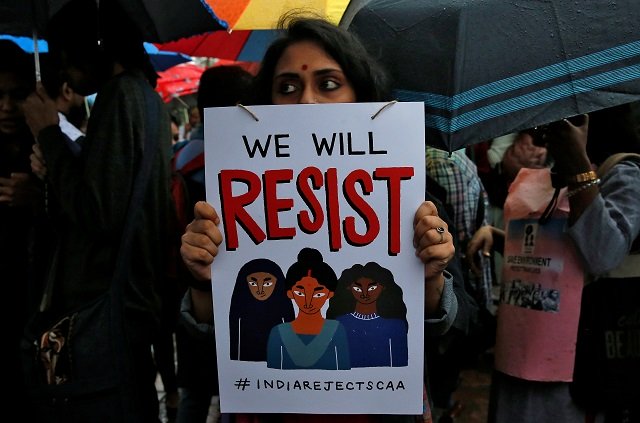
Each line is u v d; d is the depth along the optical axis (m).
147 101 1.79
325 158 1.21
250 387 1.25
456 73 1.42
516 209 1.90
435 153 2.54
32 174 2.16
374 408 1.24
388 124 1.19
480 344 2.17
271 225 1.22
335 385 1.24
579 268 1.72
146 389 1.88
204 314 1.33
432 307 1.29
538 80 1.38
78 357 1.68
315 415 1.31
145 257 1.80
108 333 1.71
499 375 1.95
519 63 1.39
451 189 2.49
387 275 1.21
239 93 2.45
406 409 1.23
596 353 1.72
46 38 1.89
